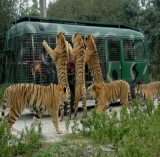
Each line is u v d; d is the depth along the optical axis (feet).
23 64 33.86
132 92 43.39
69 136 25.04
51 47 36.04
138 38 45.32
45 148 21.81
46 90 26.84
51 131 28.35
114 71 41.83
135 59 44.68
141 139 20.52
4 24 52.49
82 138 24.64
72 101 37.70
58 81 34.45
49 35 35.81
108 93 31.86
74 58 35.35
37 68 34.24
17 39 35.09
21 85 26.02
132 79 44.04
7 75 37.11
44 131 28.37
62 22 39.70
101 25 44.16
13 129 29.32
